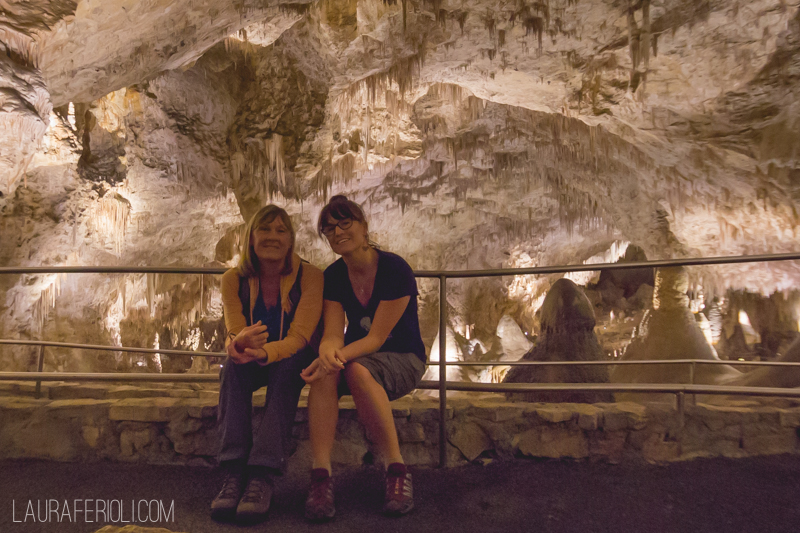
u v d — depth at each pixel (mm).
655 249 17906
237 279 2258
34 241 12711
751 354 16359
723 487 2225
